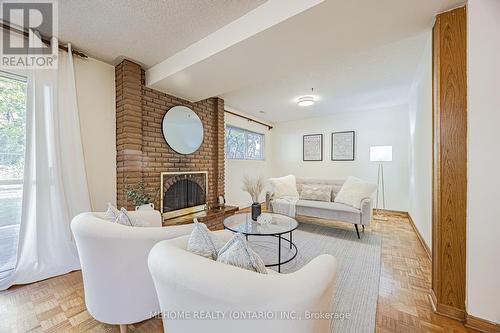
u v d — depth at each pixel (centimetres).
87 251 123
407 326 138
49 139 200
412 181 368
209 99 377
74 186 217
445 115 142
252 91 358
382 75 293
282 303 62
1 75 187
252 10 166
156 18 175
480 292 132
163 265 78
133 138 253
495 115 126
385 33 164
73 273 206
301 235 320
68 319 146
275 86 333
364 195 326
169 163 302
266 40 172
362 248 270
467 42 133
